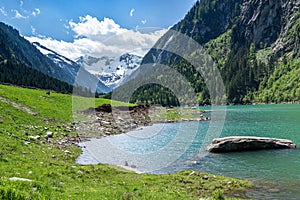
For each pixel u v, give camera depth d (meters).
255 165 25.62
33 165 17.83
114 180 18.44
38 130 32.75
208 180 19.97
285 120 65.81
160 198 13.70
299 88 187.62
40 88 127.50
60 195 10.88
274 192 18.06
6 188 9.11
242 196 17.31
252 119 69.75
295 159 27.75
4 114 33.94
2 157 17.88
